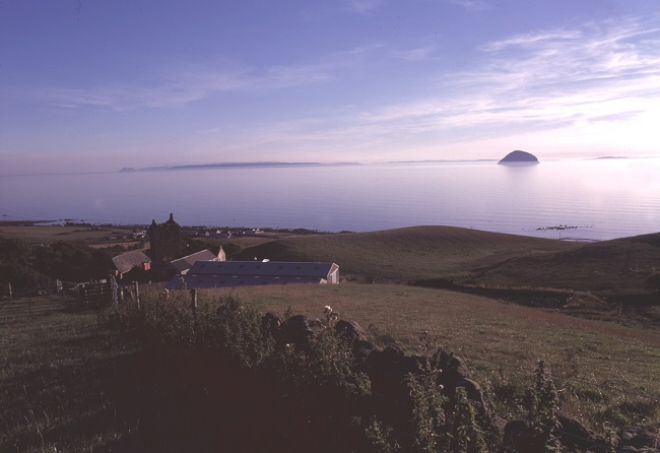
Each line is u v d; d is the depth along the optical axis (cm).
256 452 722
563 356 1596
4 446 762
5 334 1831
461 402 499
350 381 668
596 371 1373
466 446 478
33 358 1368
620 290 5538
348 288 4484
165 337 1198
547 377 528
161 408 911
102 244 16112
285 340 916
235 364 901
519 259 8669
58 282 4375
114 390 1025
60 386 1068
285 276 7812
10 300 3475
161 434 796
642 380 1270
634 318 4009
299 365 734
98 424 848
